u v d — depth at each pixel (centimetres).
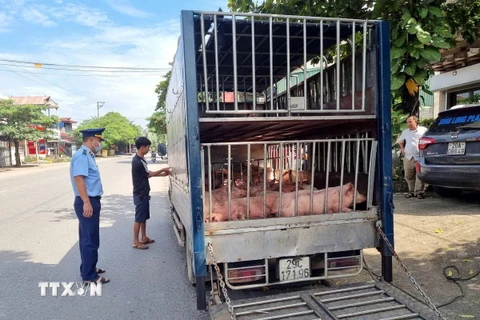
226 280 307
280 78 604
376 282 320
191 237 309
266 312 277
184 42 293
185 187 355
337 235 328
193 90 295
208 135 498
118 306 380
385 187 333
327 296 295
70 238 662
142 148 589
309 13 577
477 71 1024
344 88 394
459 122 586
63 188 1464
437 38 448
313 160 331
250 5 609
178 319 348
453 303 328
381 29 330
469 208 631
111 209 963
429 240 492
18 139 2969
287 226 315
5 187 1530
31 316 362
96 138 445
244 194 401
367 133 353
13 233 709
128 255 553
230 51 438
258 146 649
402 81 465
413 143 737
